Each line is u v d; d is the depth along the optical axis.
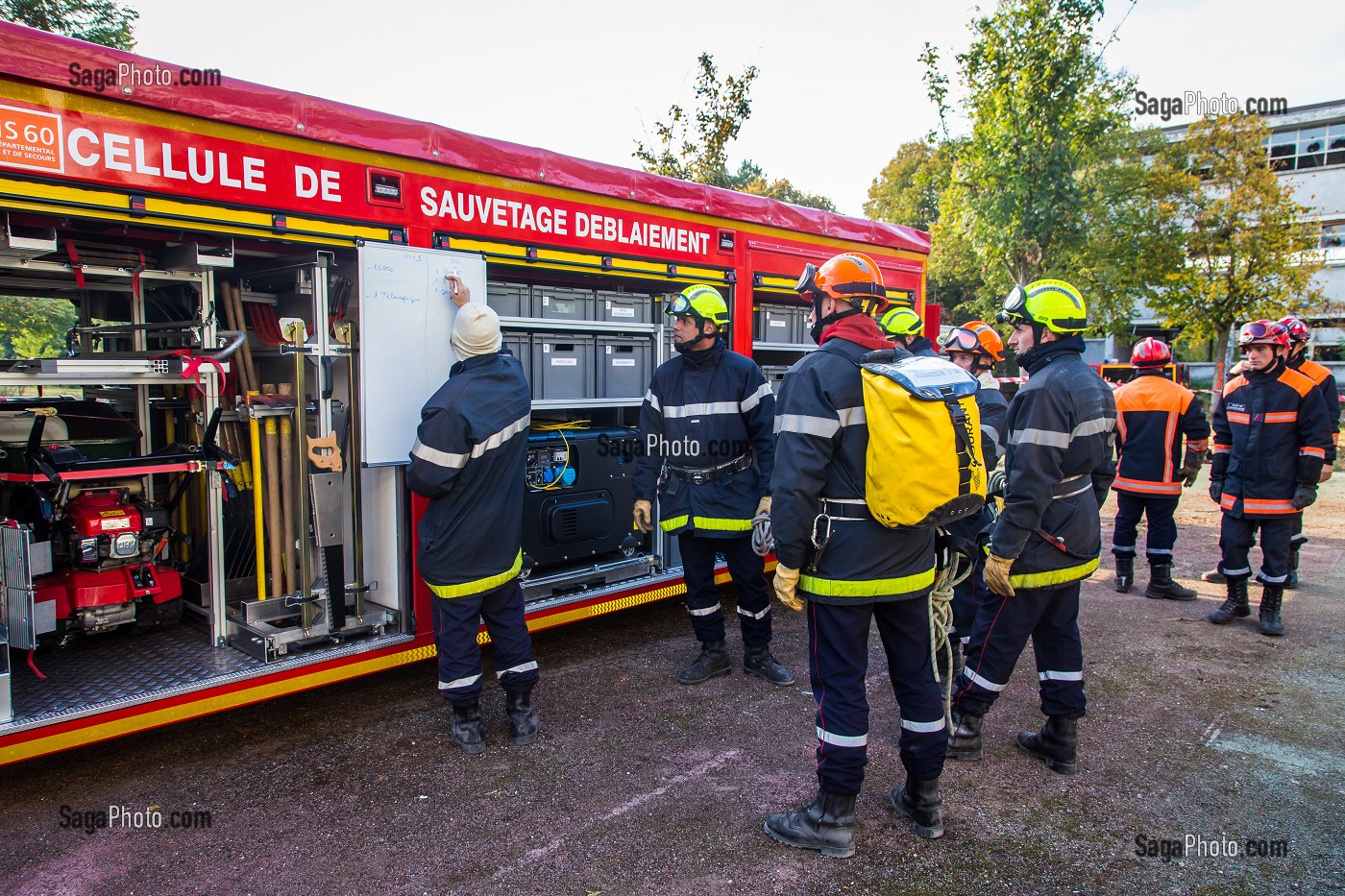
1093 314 17.81
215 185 2.98
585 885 2.45
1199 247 17.00
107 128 2.73
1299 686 4.14
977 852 2.65
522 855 2.62
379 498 3.77
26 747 2.70
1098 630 5.03
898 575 2.53
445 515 3.17
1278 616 4.94
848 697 2.59
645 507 3.99
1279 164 28.27
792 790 3.04
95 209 2.71
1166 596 5.76
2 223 2.77
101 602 3.39
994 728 3.64
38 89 2.59
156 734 3.50
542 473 4.41
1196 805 2.97
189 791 3.02
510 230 3.88
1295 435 4.80
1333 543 7.56
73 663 3.32
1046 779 3.17
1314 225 17.36
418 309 3.53
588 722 3.63
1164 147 17.12
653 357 4.85
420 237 3.56
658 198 4.52
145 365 3.17
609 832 2.75
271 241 3.21
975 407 2.53
